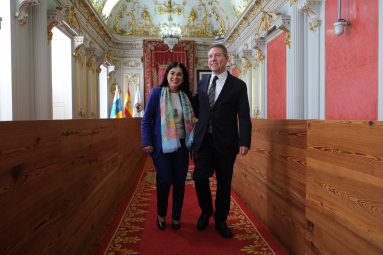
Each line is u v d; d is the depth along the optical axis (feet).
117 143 13.52
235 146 9.36
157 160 9.78
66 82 26.86
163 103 9.72
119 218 10.91
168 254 8.00
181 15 46.39
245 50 32.99
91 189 8.67
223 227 9.25
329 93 17.58
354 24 15.24
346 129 5.23
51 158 5.61
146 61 44.83
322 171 6.09
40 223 5.11
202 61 46.44
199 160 9.43
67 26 24.62
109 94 44.34
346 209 5.25
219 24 46.50
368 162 4.64
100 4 37.99
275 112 26.03
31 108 18.84
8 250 4.06
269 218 9.66
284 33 23.59
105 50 41.65
